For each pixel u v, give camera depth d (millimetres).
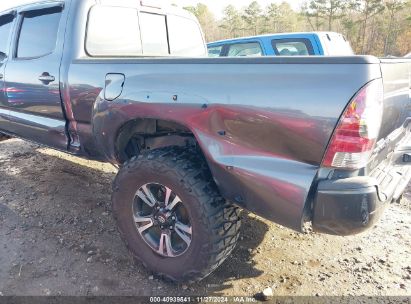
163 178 2311
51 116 3314
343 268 2727
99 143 2848
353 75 1776
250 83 2020
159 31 3926
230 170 2111
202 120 2176
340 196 1878
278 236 3129
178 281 2438
